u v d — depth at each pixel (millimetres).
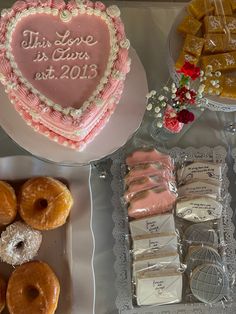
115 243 649
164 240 628
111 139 628
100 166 666
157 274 620
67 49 594
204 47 631
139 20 708
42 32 597
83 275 621
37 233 635
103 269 647
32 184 632
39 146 619
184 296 637
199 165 664
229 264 652
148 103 663
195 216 648
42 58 589
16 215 654
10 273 643
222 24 635
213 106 638
